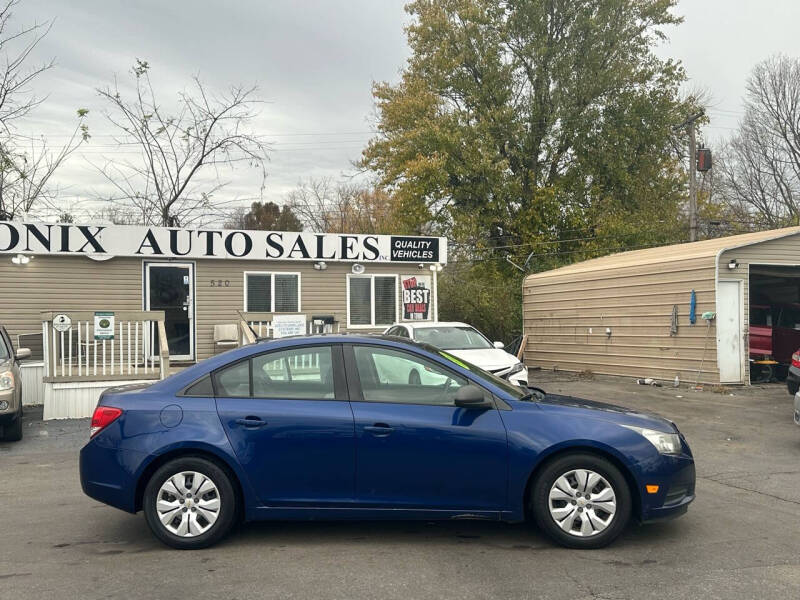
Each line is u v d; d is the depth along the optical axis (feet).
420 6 99.81
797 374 36.29
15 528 18.52
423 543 16.97
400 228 96.37
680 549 16.42
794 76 108.78
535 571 14.98
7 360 32.68
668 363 52.01
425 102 94.02
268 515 16.46
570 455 16.44
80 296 47.11
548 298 67.87
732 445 29.60
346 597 13.61
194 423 16.46
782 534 17.57
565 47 96.89
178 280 49.60
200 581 14.49
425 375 17.20
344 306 53.72
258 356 17.24
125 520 19.26
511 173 96.48
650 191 100.42
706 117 104.68
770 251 49.14
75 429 34.53
